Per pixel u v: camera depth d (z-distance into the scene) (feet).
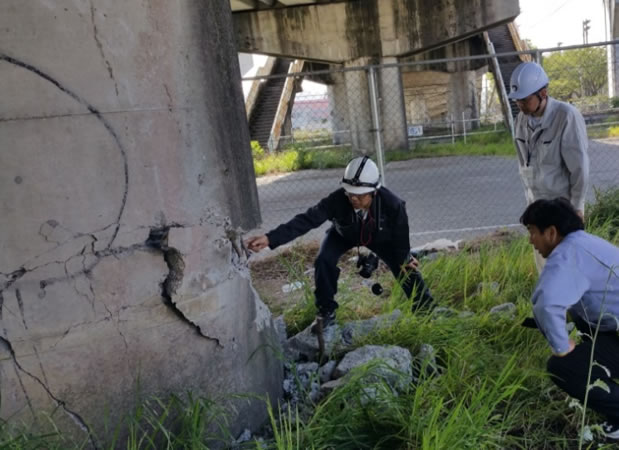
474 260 17.43
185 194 8.57
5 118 7.18
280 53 61.41
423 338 11.57
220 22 9.38
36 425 7.86
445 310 13.00
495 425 9.02
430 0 58.95
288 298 16.51
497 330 12.08
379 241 12.46
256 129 81.20
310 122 87.71
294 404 10.39
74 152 7.55
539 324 8.36
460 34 58.95
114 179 7.87
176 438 8.18
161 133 8.23
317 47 61.41
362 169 11.46
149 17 7.97
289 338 13.19
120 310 8.14
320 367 11.43
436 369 10.45
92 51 7.52
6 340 7.62
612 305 8.26
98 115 7.65
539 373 9.50
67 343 7.88
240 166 9.87
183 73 8.46
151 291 8.35
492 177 41.16
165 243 8.34
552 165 12.53
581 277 8.12
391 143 63.05
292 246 22.03
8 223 7.39
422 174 46.42
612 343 8.65
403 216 12.19
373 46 60.85
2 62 7.10
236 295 9.47
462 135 74.74
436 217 27.91
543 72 12.23
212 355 9.05
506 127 66.44
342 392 9.09
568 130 11.99
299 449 8.33
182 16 8.41
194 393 8.86
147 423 8.43
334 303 12.78
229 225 9.40
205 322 8.87
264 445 8.43
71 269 7.77
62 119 7.43
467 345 10.93
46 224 7.54
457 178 41.91
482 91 155.84
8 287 7.54
